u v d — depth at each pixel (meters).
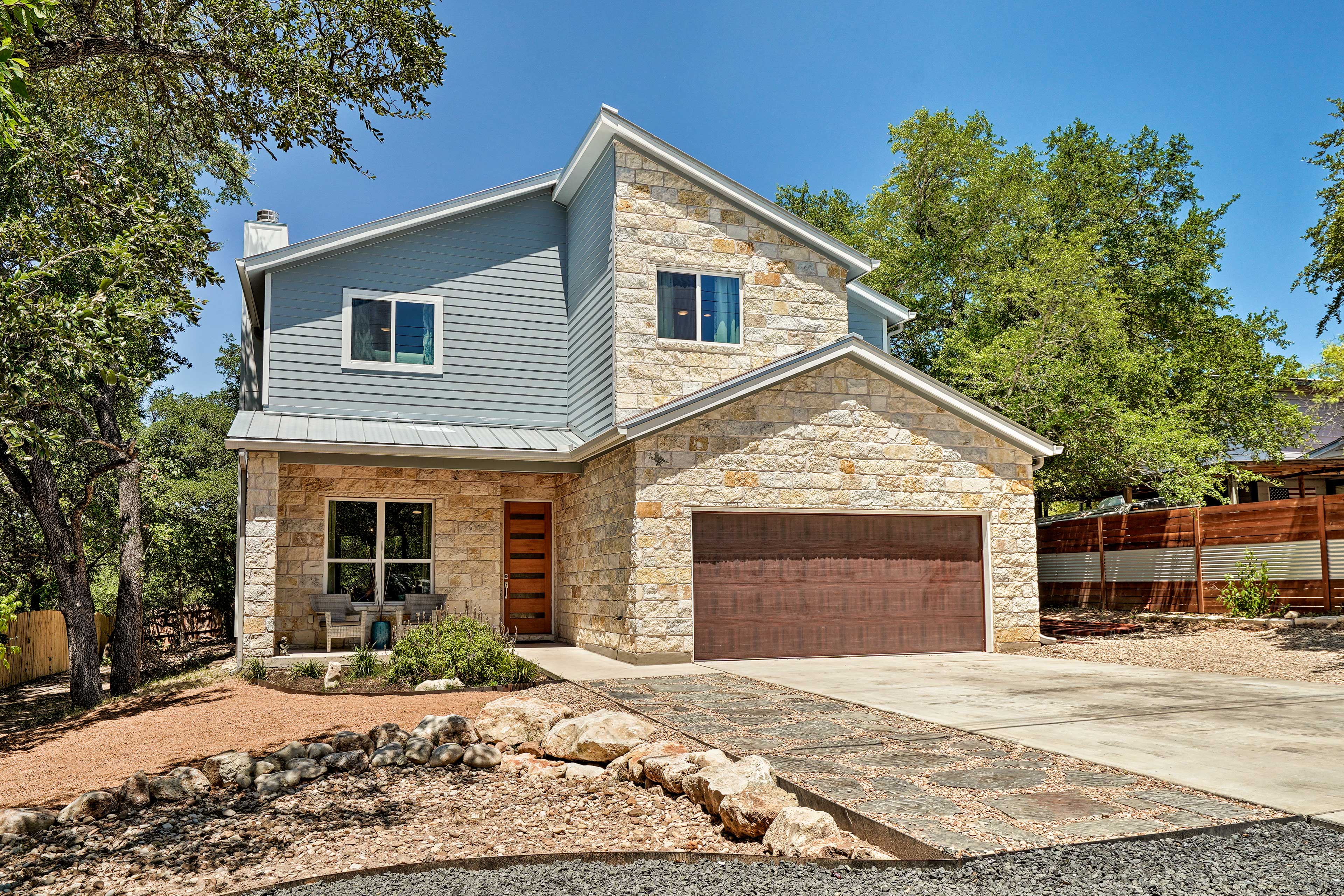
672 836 5.42
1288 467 24.11
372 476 16.44
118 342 8.47
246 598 13.79
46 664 20.16
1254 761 6.51
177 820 5.96
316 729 8.62
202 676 14.97
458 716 7.97
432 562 16.77
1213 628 16.84
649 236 15.66
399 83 11.26
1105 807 5.34
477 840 5.38
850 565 14.33
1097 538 21.39
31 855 5.30
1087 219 27.77
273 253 16.14
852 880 4.39
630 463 13.65
